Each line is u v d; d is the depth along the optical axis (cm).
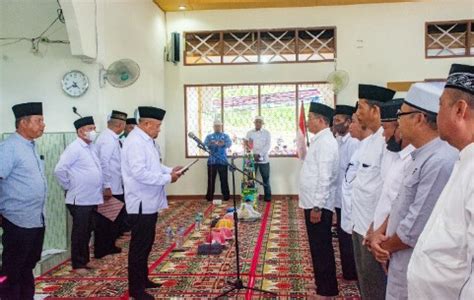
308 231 324
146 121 343
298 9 850
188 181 880
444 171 162
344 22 841
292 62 855
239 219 641
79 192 425
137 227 335
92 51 560
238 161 864
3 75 574
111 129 506
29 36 569
